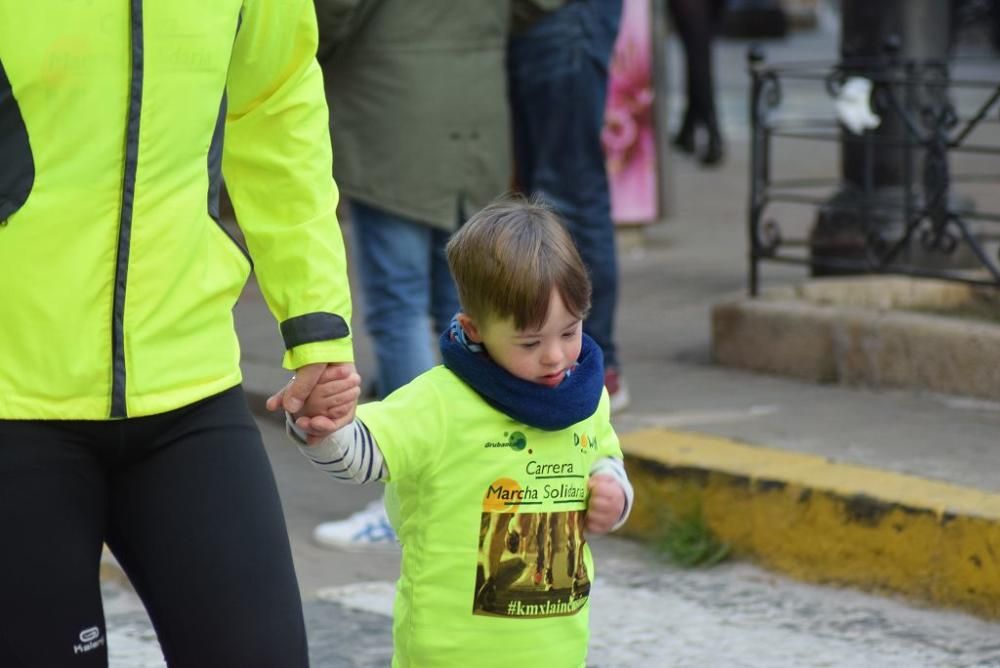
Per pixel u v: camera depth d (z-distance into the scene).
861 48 19.25
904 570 12.23
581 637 7.96
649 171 25.95
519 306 7.25
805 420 14.95
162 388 6.86
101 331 6.73
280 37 7.28
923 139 16.55
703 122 36.75
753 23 79.81
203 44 6.82
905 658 11.16
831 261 17.28
